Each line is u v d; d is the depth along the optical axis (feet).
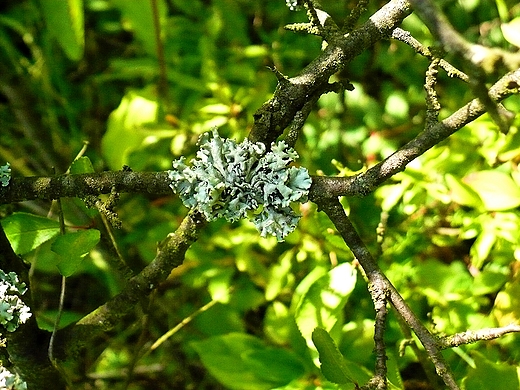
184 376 2.52
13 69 2.87
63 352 1.91
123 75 2.52
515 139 2.05
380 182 1.63
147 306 2.07
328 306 1.91
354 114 2.37
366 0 1.69
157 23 2.35
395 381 1.86
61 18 2.43
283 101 1.70
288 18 2.48
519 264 2.02
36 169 2.87
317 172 2.16
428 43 2.35
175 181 1.65
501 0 2.23
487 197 1.99
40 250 2.27
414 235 2.13
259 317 2.46
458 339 1.61
